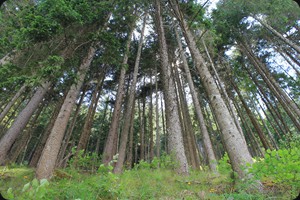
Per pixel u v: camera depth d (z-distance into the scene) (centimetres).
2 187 419
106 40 734
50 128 1216
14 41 554
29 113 788
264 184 357
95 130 2222
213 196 365
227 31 1380
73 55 687
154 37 1553
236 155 381
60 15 548
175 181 548
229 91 1609
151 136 1675
